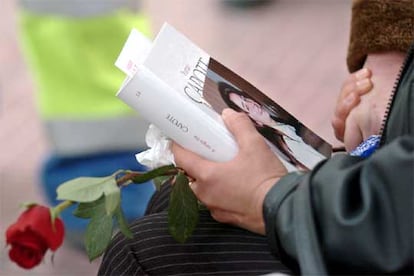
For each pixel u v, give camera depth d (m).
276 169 2.13
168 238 2.33
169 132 2.16
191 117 2.14
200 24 8.91
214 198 2.15
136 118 5.00
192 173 2.16
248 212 2.12
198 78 2.18
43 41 4.92
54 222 2.18
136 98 2.13
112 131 4.98
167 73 2.16
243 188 2.11
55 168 5.02
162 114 2.14
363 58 2.61
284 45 8.52
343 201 1.82
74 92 4.96
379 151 1.84
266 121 2.25
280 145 2.27
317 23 8.98
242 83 2.23
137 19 4.96
